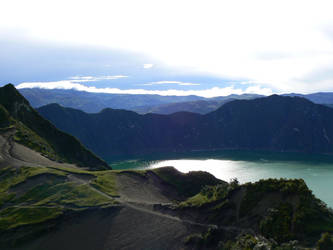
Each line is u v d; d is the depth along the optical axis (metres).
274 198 90.50
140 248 92.12
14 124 191.62
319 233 71.50
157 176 163.50
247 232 84.62
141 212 110.19
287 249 66.94
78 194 119.56
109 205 113.25
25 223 99.81
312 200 83.44
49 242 94.62
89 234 98.56
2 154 150.50
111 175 148.00
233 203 100.56
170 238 94.88
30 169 137.38
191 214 105.12
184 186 159.88
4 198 114.12
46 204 110.94
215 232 91.25
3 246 92.56
